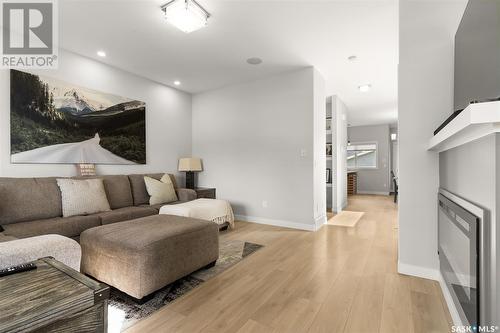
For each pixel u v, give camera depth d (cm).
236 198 455
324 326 153
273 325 154
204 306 175
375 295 188
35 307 78
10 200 242
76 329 85
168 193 382
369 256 270
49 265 110
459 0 204
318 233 362
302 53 331
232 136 459
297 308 172
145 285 176
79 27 267
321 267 241
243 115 445
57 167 307
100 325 91
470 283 123
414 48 217
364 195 845
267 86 417
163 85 450
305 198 384
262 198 424
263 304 178
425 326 153
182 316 163
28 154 282
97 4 230
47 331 78
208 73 400
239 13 244
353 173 862
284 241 323
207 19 253
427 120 212
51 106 301
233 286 204
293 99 392
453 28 205
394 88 478
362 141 922
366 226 404
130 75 394
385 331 148
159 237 189
